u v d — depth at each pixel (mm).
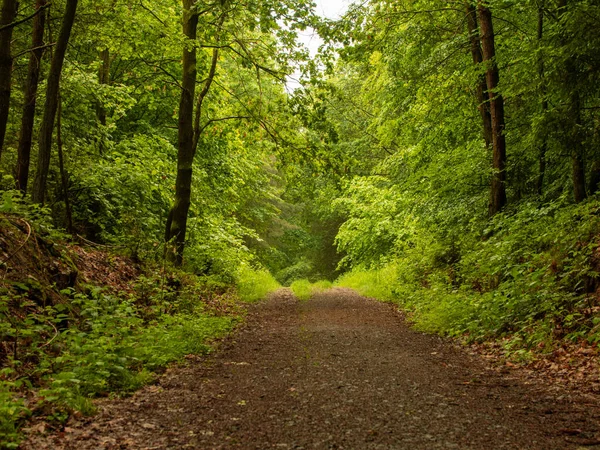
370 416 4543
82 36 13188
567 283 8320
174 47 13273
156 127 19000
